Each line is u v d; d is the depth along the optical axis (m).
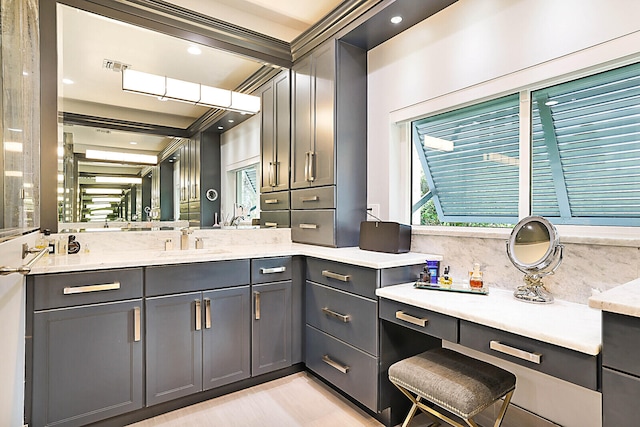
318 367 2.35
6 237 1.14
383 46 2.67
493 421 1.90
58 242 2.17
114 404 1.86
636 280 1.25
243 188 3.05
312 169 2.81
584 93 1.69
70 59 2.36
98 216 2.45
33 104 1.78
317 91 2.77
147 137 2.67
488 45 1.99
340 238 2.63
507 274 1.88
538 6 1.78
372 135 2.75
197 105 2.87
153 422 1.94
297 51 2.97
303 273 2.54
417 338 2.08
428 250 2.30
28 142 1.60
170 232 2.60
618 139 1.62
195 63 2.80
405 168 2.62
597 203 1.73
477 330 1.42
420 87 2.39
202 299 2.12
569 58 1.66
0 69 1.09
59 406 1.72
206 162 2.90
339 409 2.08
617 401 0.99
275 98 3.16
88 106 2.43
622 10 1.50
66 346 1.74
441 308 1.54
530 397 1.79
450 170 2.41
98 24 2.42
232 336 2.23
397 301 1.76
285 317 2.45
